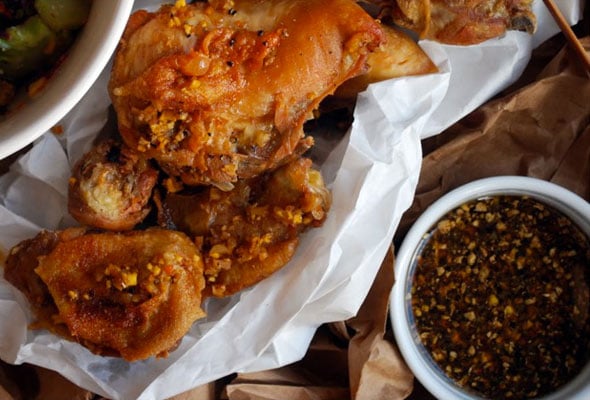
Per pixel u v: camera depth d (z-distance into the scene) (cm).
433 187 55
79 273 46
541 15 53
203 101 44
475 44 50
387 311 52
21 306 49
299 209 47
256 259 47
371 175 48
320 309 50
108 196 46
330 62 45
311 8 45
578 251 54
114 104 45
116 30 37
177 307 46
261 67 45
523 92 52
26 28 39
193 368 49
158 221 48
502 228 54
